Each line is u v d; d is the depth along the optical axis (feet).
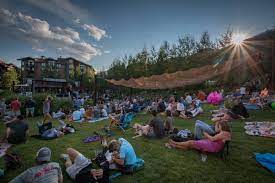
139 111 46.57
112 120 29.53
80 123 34.65
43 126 25.16
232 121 29.35
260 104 37.06
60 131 25.85
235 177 13.17
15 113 37.50
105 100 63.57
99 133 25.76
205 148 16.62
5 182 13.48
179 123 30.37
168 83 42.80
